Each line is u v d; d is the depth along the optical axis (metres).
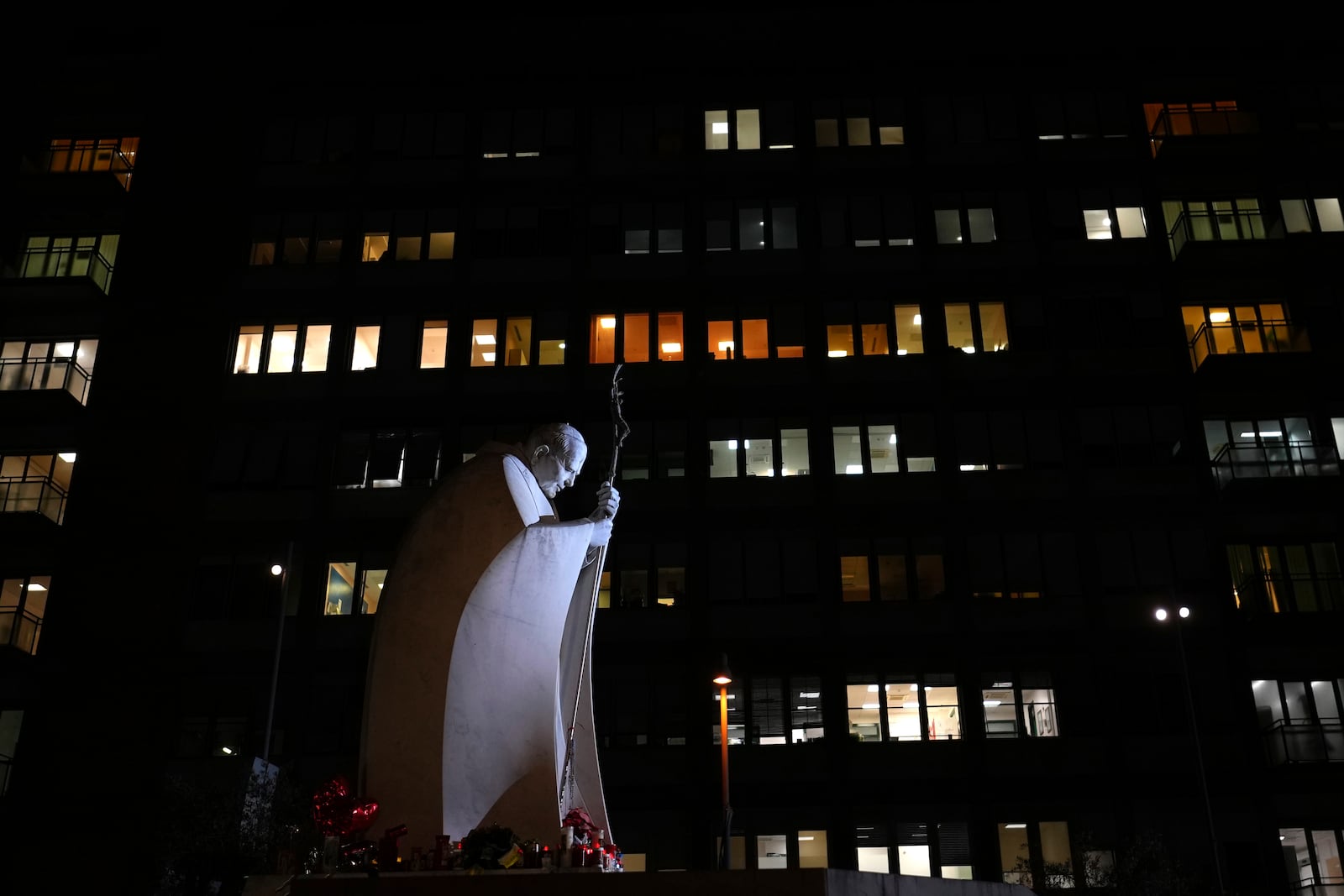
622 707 32.66
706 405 36.03
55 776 32.28
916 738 32.19
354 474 35.69
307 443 36.09
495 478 8.99
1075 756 31.77
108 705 33.06
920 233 37.91
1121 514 34.34
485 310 37.56
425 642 8.48
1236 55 39.81
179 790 25.39
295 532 34.94
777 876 7.43
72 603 34.19
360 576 34.44
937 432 35.53
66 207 39.31
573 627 9.80
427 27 40.97
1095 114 39.28
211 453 36.03
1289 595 33.22
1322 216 37.94
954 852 31.05
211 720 32.94
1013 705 32.47
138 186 39.50
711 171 38.97
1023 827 31.19
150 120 40.41
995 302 37.12
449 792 8.26
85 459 35.97
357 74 40.75
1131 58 39.84
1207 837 30.86
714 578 34.03
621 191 38.88
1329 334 36.25
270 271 38.25
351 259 38.31
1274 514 34.19
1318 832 30.72
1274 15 40.12
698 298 37.38
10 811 31.88
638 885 7.39
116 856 31.55
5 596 34.59
